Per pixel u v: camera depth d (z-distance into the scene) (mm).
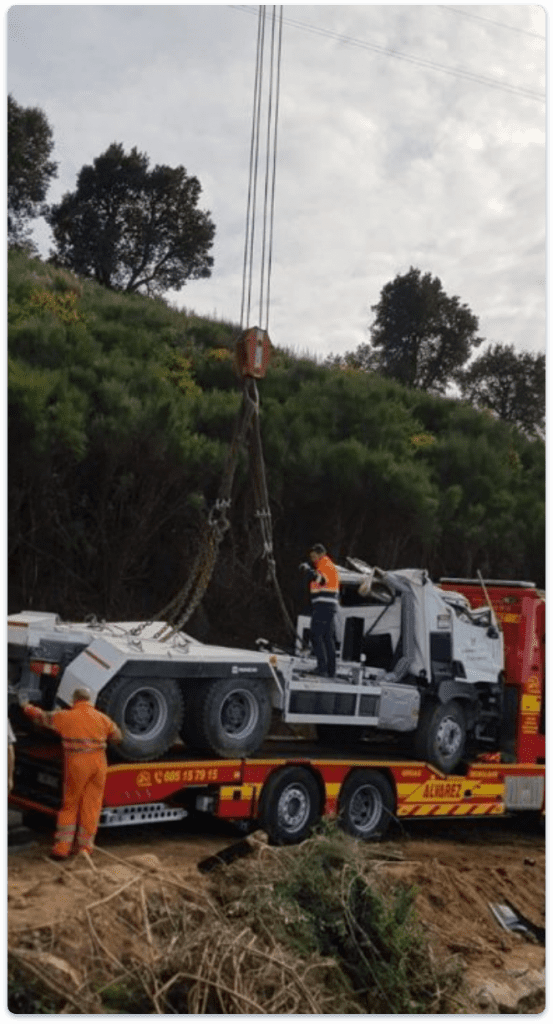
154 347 25688
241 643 18203
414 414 27938
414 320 52125
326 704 11688
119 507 17453
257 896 7629
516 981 8531
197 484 18469
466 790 13172
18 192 44656
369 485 19281
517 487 24453
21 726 10547
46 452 16359
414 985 7684
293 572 18922
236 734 10852
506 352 52656
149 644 10477
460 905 9867
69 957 6289
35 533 16672
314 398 23594
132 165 44938
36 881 7734
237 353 10695
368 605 13688
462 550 20469
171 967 6484
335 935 7652
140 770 9961
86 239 44125
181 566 17969
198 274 46344
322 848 8477
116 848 10242
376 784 12125
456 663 13117
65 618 16688
